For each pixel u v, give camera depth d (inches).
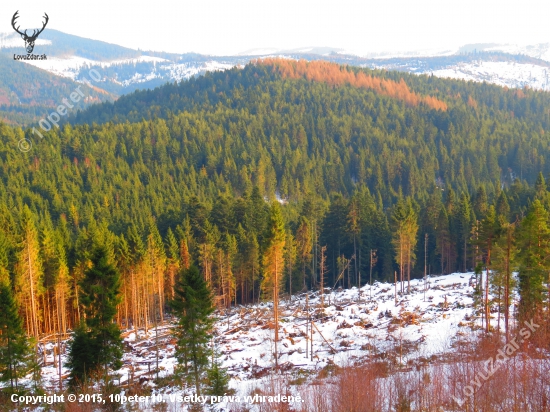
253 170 6446.9
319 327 2191.2
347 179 6879.9
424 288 2768.2
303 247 3284.9
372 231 3550.7
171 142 6973.4
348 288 3250.5
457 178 6609.3
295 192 6127.0
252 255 3036.4
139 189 5285.4
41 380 1627.7
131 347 2172.7
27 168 5354.3
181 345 1401.3
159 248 2741.1
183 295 1419.8
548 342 1234.0
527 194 4074.8
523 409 1018.1
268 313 2564.0
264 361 1786.4
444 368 1359.5
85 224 4156.0
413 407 1152.2
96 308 1435.8
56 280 2297.0
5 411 1316.4
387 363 1553.9
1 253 2204.7
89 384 1384.1
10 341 1392.7
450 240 3412.9
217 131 7696.9
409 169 6747.1
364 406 1120.8
